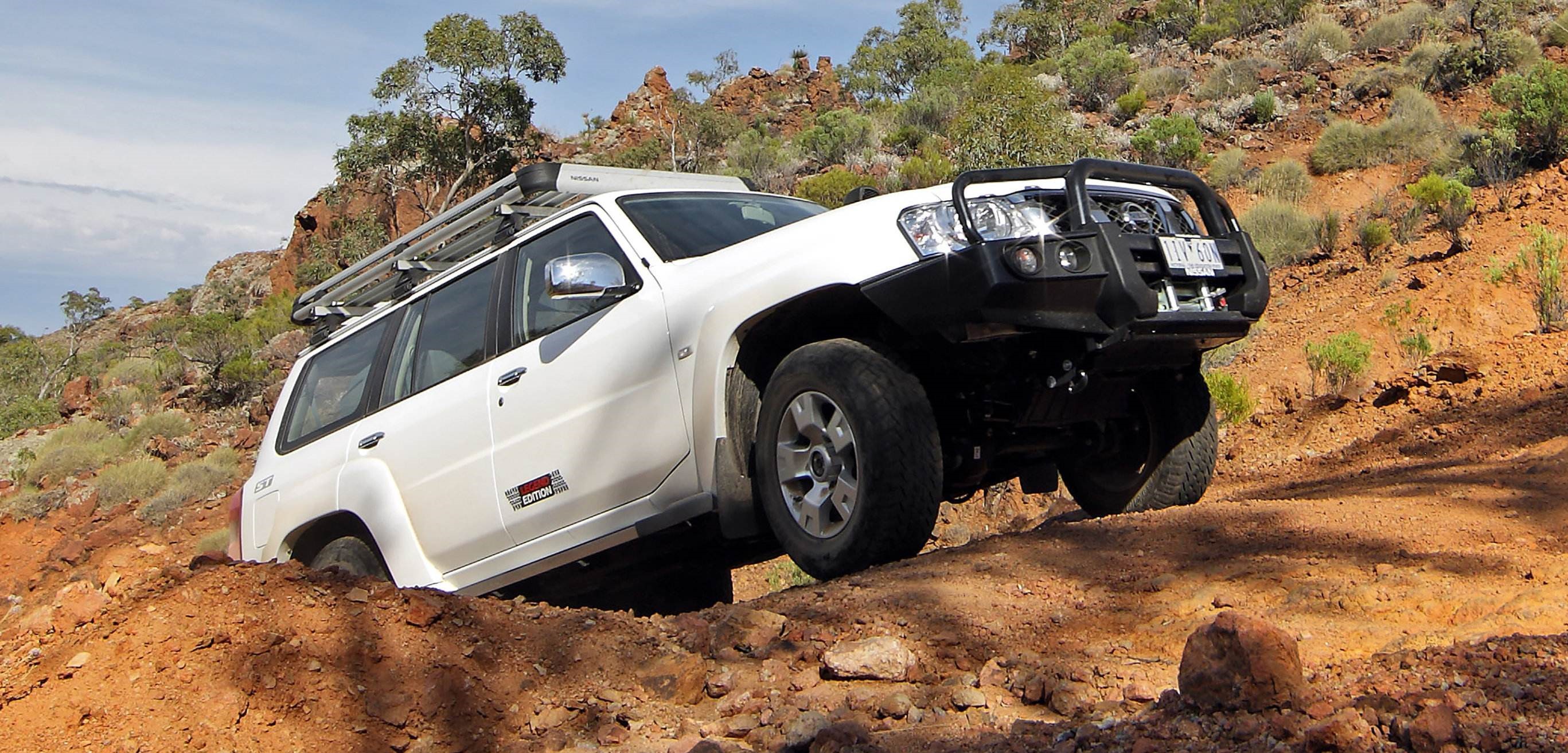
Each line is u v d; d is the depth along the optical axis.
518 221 5.51
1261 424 9.61
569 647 3.55
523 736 3.18
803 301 4.29
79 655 3.12
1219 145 24.44
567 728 3.18
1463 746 2.05
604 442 4.74
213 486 23.67
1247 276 4.47
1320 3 33.19
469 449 5.27
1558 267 9.77
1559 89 15.83
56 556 21.11
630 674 3.48
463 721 3.21
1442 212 13.73
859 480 4.05
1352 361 9.80
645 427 4.61
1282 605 3.46
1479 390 7.71
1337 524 4.22
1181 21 39.78
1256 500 4.88
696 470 4.48
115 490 24.00
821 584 4.16
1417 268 12.90
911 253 4.02
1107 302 4.00
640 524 4.65
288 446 6.39
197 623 3.22
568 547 4.91
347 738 3.08
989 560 4.21
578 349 4.89
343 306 6.62
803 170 34.72
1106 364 4.20
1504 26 24.56
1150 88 29.91
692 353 4.47
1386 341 11.55
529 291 5.25
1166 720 2.42
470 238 5.99
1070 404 4.59
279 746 3.02
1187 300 4.30
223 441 27.41
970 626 3.60
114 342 52.19
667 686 3.40
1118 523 4.58
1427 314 11.42
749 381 4.50
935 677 3.25
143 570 3.43
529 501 5.02
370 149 45.47
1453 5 27.88
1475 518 4.10
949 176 23.19
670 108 64.81
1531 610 3.05
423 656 3.34
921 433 4.02
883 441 3.99
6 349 48.16
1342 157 21.02
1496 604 3.18
